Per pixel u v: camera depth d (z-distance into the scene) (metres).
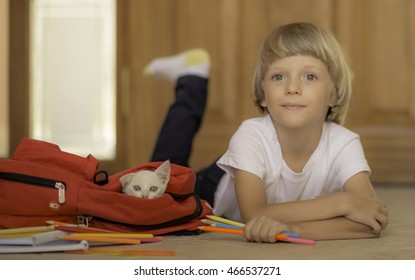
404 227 1.48
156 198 1.27
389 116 3.10
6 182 1.24
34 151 1.29
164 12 3.14
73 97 5.54
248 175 1.39
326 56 1.38
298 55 1.35
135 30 3.15
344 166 1.43
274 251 1.13
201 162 3.12
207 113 3.13
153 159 2.01
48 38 5.49
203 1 3.12
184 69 2.26
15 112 3.29
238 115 3.12
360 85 3.10
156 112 3.16
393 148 3.08
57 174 1.26
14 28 3.28
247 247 1.17
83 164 1.30
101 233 1.17
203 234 1.36
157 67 2.61
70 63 5.51
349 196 1.28
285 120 1.35
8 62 3.29
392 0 3.09
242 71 3.12
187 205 1.35
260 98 1.51
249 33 3.12
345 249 1.15
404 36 3.09
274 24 3.11
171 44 3.14
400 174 3.08
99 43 5.50
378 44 3.10
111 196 1.25
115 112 3.20
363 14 3.09
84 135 5.56
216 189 1.64
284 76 1.36
